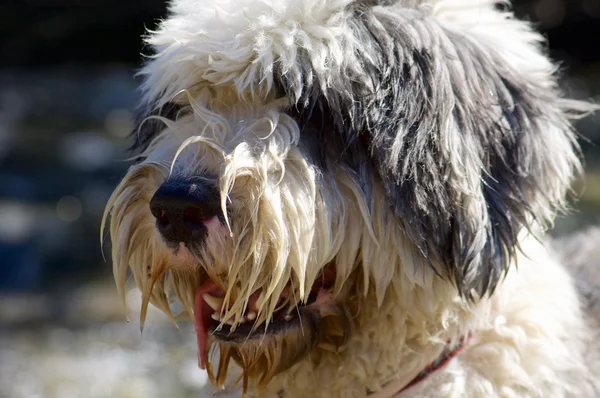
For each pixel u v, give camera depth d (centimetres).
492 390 605
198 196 554
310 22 590
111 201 605
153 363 1277
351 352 615
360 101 579
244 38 589
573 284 695
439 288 598
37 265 1659
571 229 1593
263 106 596
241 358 619
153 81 641
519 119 614
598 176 1944
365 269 586
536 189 618
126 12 2662
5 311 1466
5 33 2800
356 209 586
